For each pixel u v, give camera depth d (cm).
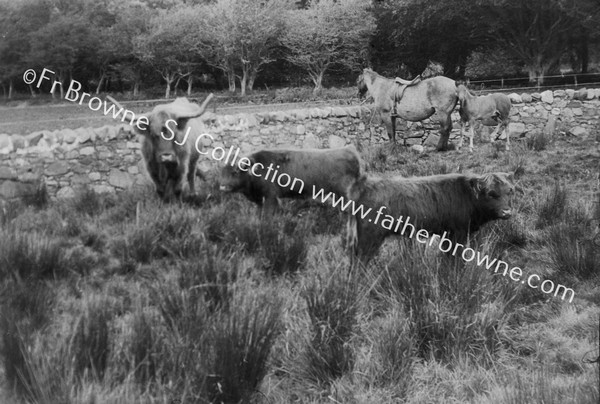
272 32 2597
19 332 374
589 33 2814
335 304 444
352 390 388
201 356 374
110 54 1669
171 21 1981
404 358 414
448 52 3167
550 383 375
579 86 2348
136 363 378
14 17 1237
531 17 2738
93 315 397
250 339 380
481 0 2667
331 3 2988
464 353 431
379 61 3269
